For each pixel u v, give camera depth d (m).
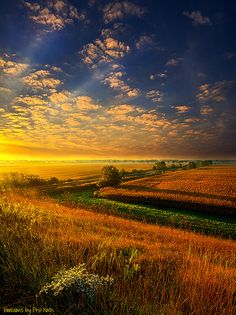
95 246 5.42
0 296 3.24
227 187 69.81
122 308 3.01
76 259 4.26
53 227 7.86
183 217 37.84
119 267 4.22
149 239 10.51
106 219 16.27
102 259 4.39
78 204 27.61
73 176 129.25
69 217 12.06
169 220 35.03
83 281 3.27
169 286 3.85
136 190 62.75
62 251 4.67
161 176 107.94
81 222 11.12
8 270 3.62
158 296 3.31
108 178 72.62
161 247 7.86
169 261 5.26
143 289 3.51
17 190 21.55
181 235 14.80
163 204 46.91
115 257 4.55
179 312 2.97
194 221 35.62
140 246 6.99
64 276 3.31
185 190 64.19
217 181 85.88
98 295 3.25
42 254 4.33
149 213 40.12
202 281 3.84
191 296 3.43
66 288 3.15
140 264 4.85
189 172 133.88
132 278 4.02
